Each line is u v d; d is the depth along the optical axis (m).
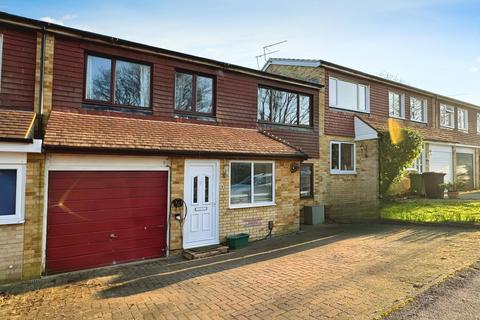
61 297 5.32
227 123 10.88
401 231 9.53
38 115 7.49
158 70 9.53
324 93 14.01
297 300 4.79
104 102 8.62
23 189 6.26
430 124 19.61
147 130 8.30
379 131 14.04
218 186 8.95
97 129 7.46
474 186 22.23
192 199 8.51
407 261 6.41
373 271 5.93
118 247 7.35
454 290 4.79
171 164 8.17
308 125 13.48
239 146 9.15
